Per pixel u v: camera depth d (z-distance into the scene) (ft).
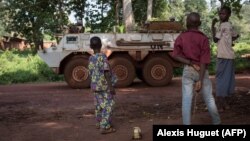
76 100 35.53
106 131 22.47
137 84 47.70
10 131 23.88
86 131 23.29
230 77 25.86
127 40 44.70
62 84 51.44
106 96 22.44
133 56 44.78
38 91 43.52
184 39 19.03
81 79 44.42
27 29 106.63
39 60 77.30
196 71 19.02
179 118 25.67
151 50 44.93
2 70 67.72
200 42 18.88
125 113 28.22
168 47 45.16
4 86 51.83
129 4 61.16
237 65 65.51
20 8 101.19
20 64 75.05
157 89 42.73
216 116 20.17
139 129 21.18
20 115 28.96
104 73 22.20
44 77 63.31
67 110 30.40
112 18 100.89
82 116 27.86
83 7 102.94
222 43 25.55
